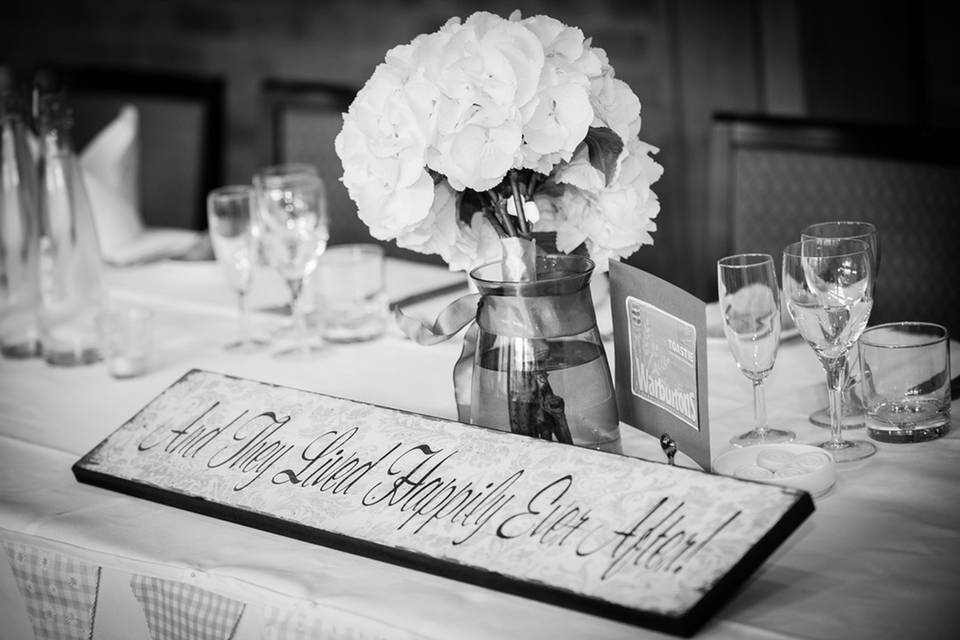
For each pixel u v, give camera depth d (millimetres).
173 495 1252
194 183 3209
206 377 1402
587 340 1205
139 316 1730
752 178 2238
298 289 1786
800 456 1184
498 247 1302
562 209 1276
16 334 1931
